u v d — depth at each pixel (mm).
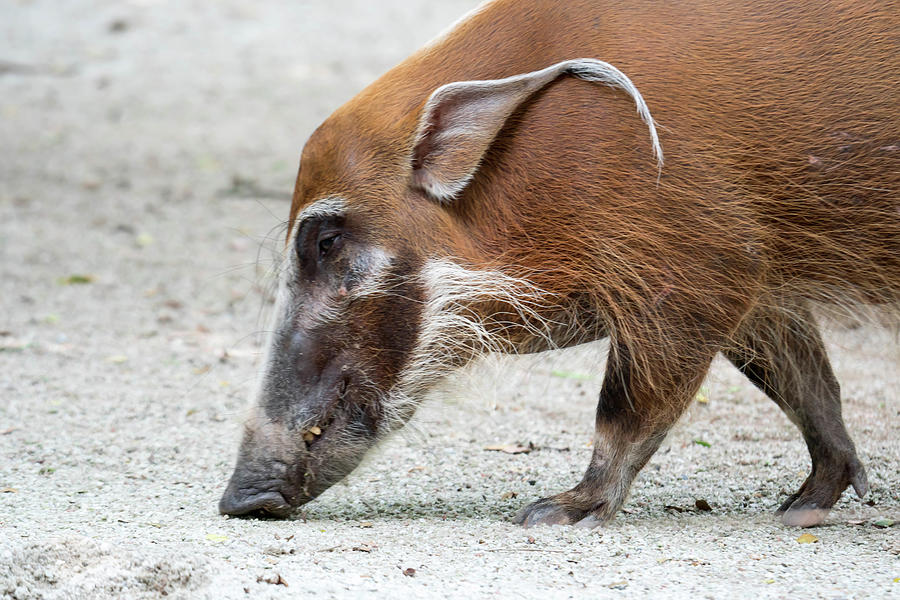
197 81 57375
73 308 31719
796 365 17391
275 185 43031
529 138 15797
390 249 16031
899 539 15562
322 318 16250
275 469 16328
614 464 16328
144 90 56219
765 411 23312
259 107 53062
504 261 16016
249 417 16609
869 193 15719
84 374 26203
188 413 23375
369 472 19781
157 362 27312
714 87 15570
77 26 67500
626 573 13906
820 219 15867
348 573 13797
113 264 35656
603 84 15641
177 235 38281
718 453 20656
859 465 17250
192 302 32531
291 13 70438
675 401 16094
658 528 16281
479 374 17047
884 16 15820
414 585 13375
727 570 14016
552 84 15789
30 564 13523
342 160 16109
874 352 25734
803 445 21047
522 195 15883
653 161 15453
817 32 15766
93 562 13664
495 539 15477
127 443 21312
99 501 17547
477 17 16719
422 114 15812
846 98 15594
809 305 16891
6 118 51844
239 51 62594
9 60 60500
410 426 17156
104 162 46031
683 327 15781
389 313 16172
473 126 15688
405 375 16359
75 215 40219
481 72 16250
